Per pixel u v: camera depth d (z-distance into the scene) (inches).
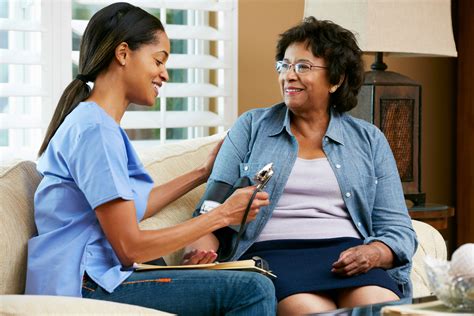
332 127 112.2
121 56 92.5
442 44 143.7
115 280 87.1
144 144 154.5
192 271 89.4
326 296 100.4
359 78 114.2
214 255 99.0
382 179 113.0
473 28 173.8
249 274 88.7
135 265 89.1
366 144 113.6
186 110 160.6
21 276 91.0
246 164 110.7
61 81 138.6
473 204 175.8
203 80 159.8
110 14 92.9
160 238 88.5
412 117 144.2
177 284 87.8
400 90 142.9
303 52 110.3
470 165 176.1
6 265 88.2
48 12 136.7
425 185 185.5
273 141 111.9
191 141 124.9
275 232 107.8
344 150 111.9
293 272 100.6
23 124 135.3
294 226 107.7
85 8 146.5
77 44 144.7
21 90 134.9
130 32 92.4
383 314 72.7
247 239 107.7
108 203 86.4
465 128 176.7
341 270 99.4
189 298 87.7
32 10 140.1
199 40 159.2
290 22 161.2
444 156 187.3
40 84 138.1
